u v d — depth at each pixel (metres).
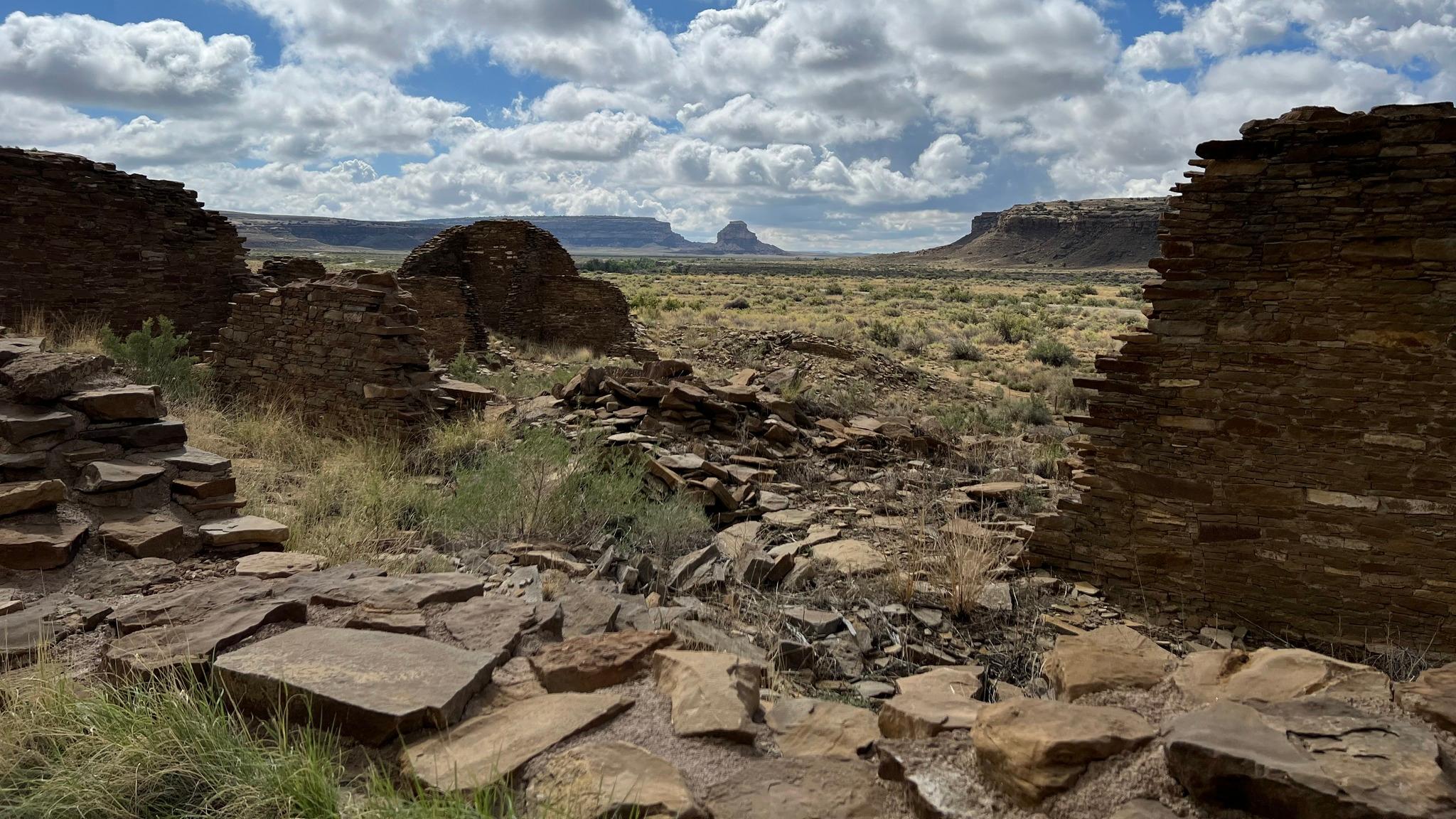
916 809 2.45
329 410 10.38
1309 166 6.45
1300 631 6.77
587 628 4.57
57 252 14.85
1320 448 6.62
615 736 2.93
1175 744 2.22
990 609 6.52
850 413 14.39
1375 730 2.33
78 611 3.99
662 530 7.46
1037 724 2.49
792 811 2.46
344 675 3.11
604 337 27.19
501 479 7.47
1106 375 7.37
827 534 8.14
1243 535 6.92
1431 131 6.02
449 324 21.73
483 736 2.87
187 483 5.76
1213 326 6.91
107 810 2.51
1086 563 7.52
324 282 10.73
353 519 6.71
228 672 3.12
